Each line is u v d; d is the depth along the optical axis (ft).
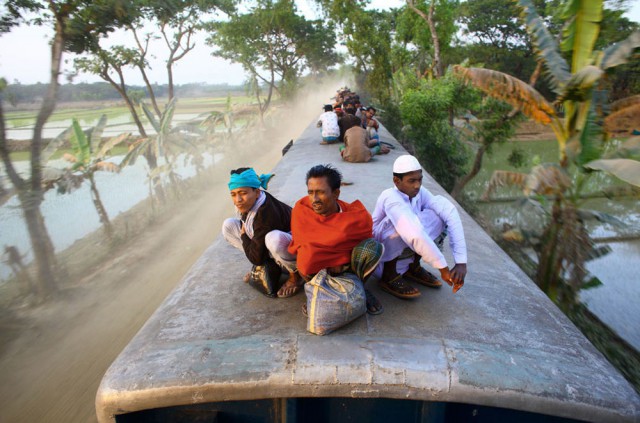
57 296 23.80
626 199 46.80
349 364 7.47
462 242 9.07
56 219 40.52
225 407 7.77
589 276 25.05
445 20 59.93
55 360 17.62
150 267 28.40
